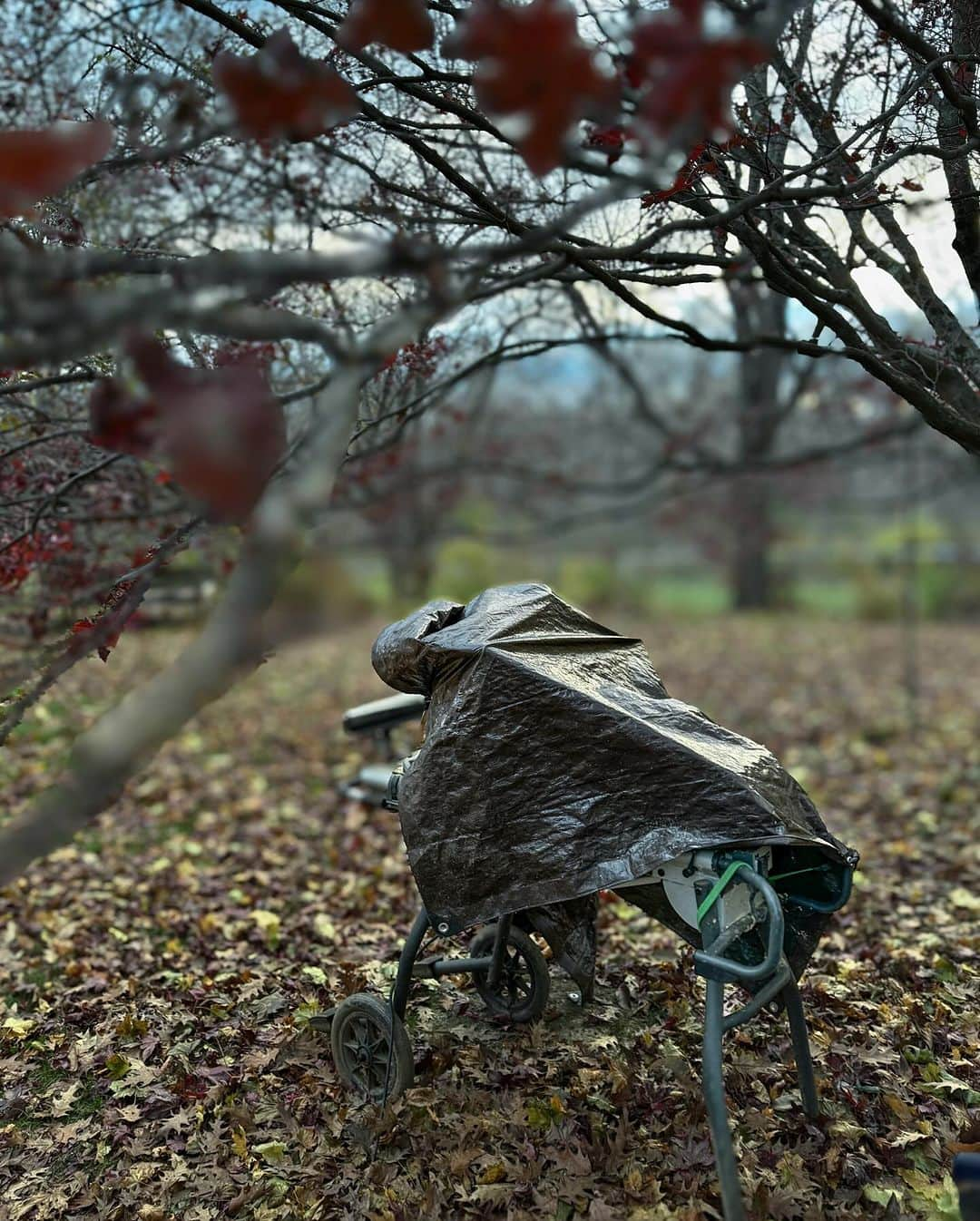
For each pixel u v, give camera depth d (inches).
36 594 211.8
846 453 495.5
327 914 199.8
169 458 61.4
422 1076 133.6
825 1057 137.3
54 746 300.4
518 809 111.0
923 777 322.0
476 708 114.0
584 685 115.6
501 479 651.5
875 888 215.6
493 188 159.3
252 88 65.0
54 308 55.3
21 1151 125.6
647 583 944.9
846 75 132.0
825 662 585.3
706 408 657.6
